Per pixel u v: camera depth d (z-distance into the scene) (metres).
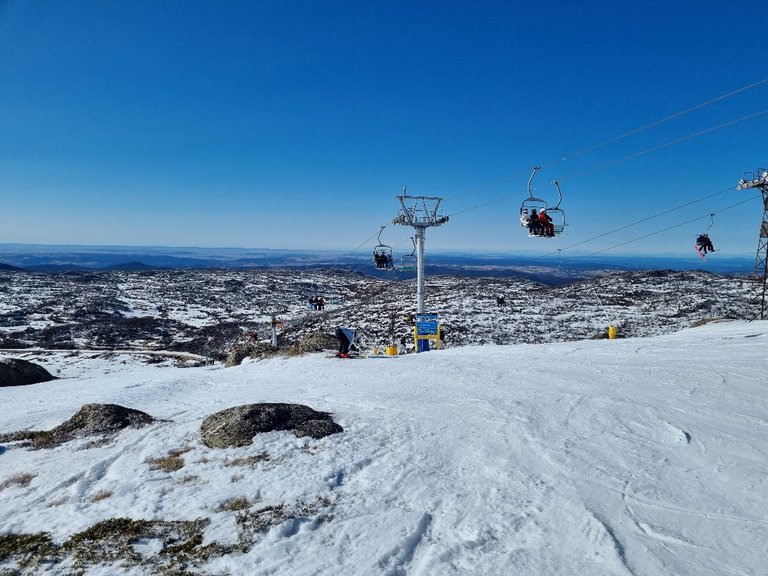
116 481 7.57
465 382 13.69
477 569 4.79
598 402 10.12
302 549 5.31
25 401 19.27
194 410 12.73
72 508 6.65
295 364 23.08
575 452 7.52
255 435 8.88
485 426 9.05
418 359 20.20
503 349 21.39
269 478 7.23
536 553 5.01
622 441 7.85
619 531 5.30
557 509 5.86
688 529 5.26
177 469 7.92
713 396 9.92
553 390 11.64
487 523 5.66
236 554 5.27
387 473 7.25
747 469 6.52
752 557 4.70
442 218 29.97
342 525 5.79
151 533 5.82
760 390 10.10
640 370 13.16
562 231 19.91
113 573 5.05
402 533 5.52
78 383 25.55
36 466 8.62
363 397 12.40
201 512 6.33
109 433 10.30
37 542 5.75
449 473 7.14
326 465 7.59
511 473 6.93
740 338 18.27
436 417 9.87
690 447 7.40
